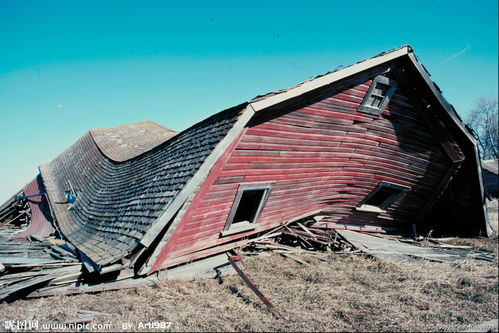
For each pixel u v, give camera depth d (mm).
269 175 7977
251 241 9117
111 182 12406
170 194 6715
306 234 9664
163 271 7039
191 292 6438
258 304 5875
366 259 9383
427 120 9555
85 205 12375
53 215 13641
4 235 12711
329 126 8242
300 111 7527
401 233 12641
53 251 8391
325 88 7484
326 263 8891
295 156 8164
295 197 9227
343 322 5191
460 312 5645
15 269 6578
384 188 11102
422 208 12031
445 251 10570
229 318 5207
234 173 7211
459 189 11812
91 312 5305
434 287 7035
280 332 4766
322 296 6305
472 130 10047
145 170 10047
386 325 5070
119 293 6309
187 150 7992
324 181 9461
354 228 11672
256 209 8539
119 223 8055
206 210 7141
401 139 9672
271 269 8062
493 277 7766
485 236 12172
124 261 6141
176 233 6773
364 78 8070
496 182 31641
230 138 6504
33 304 5711
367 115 8711
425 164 10539
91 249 7312
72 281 6488
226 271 7598
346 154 9141
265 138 7332
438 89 8844
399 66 8414
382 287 7020
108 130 21844
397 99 8898
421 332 4848
